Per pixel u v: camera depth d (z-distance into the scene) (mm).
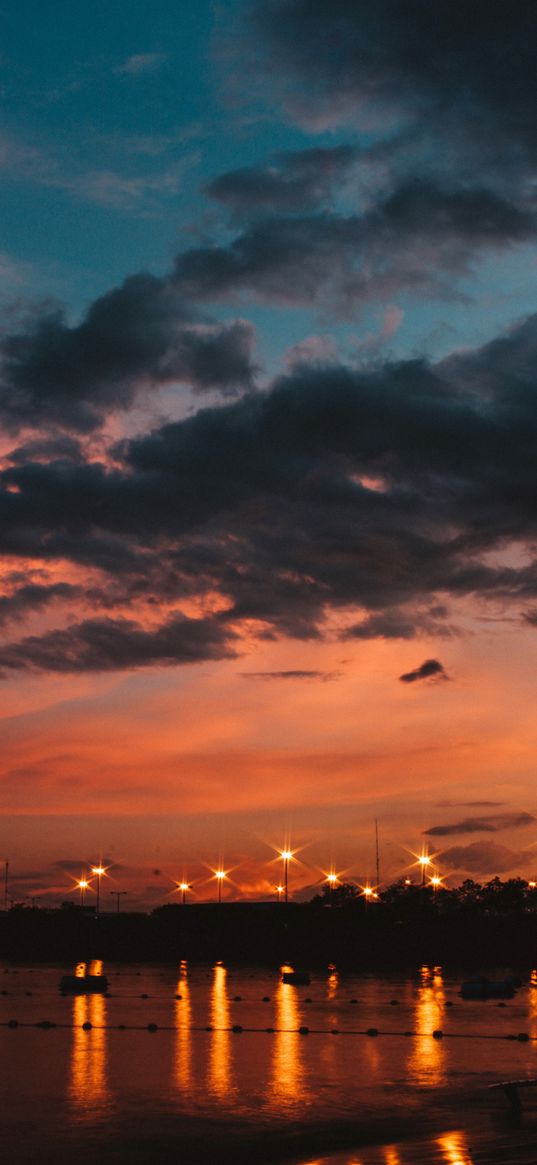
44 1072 46125
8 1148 32406
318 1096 40438
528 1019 67750
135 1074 45562
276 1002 80562
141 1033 60438
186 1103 39094
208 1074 45562
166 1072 46094
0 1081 43844
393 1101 39344
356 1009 74562
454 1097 40062
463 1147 31781
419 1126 34938
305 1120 36125
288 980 100500
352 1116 36688
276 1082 43531
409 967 134625
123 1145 32781
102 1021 66812
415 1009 74625
